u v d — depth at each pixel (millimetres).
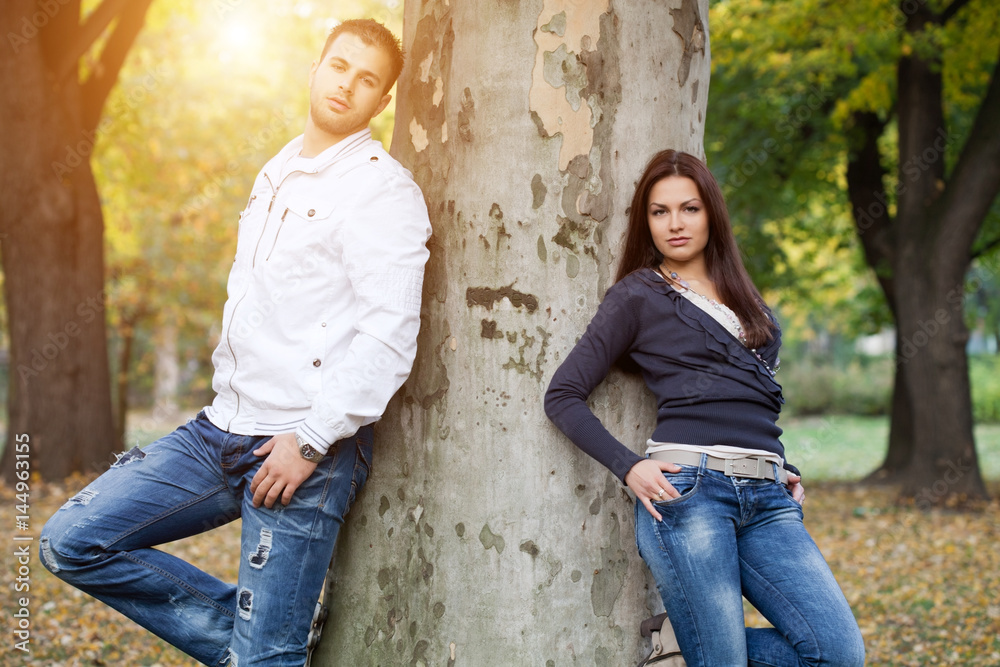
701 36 3059
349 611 3033
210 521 2863
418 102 3000
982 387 30156
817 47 13188
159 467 2781
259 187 2854
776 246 15023
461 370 2865
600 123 2828
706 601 2541
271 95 15625
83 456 11969
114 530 2707
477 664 2799
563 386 2660
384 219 2631
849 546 9383
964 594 7078
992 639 5730
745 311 2756
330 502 2678
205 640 2791
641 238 2834
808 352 40031
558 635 2785
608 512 2854
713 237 2818
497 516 2805
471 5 2865
